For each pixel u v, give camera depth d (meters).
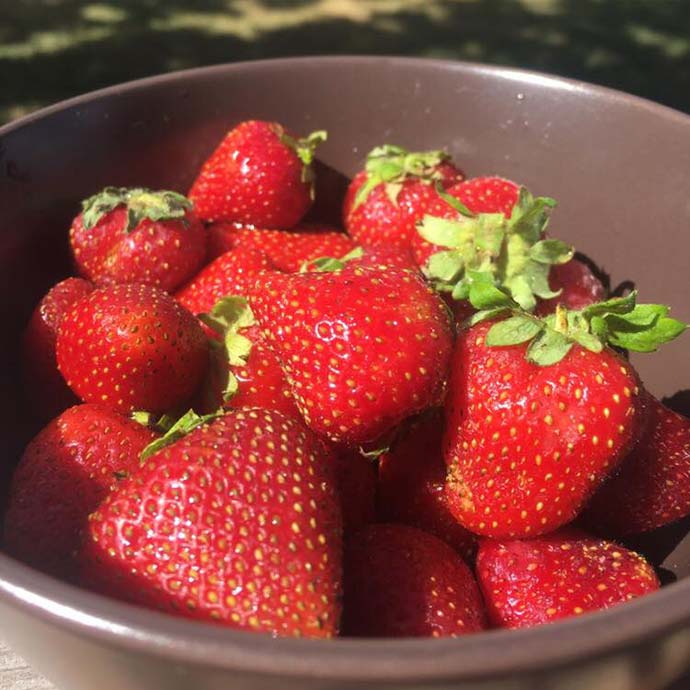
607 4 0.80
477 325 0.15
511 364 0.15
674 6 0.79
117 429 0.16
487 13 0.78
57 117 0.20
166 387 0.17
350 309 0.15
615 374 0.14
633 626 0.09
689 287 0.19
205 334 0.18
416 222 0.21
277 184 0.22
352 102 0.22
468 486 0.15
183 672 0.09
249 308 0.18
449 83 0.22
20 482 0.16
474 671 0.09
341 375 0.15
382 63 0.22
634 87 0.67
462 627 0.14
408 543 0.15
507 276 0.20
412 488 0.17
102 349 0.17
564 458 0.14
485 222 0.20
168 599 0.12
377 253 0.20
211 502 0.13
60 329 0.18
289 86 0.22
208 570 0.12
